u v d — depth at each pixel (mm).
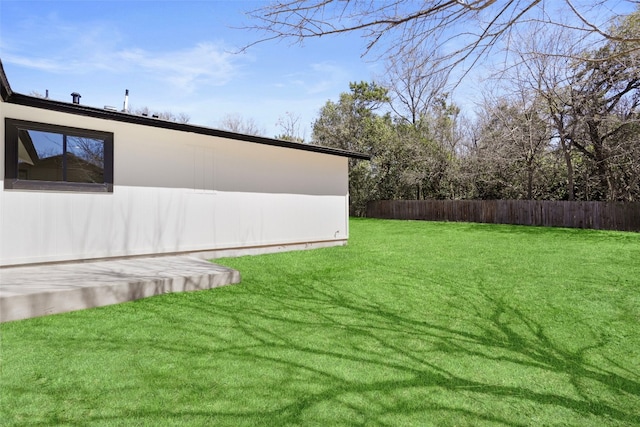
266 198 7945
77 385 2330
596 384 2580
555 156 15852
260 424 1985
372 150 22625
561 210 15195
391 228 15133
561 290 5043
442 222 18344
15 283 4023
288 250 8352
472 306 4340
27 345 2896
